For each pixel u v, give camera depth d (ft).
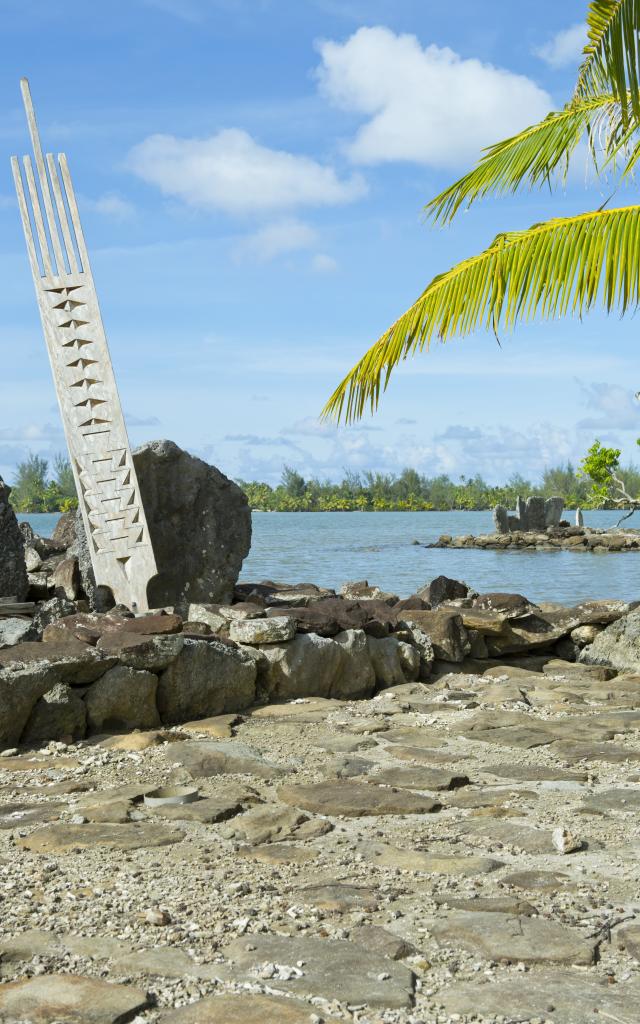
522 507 203.82
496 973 10.50
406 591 80.94
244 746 21.40
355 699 28.73
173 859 14.30
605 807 16.78
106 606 33.76
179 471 35.40
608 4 23.47
